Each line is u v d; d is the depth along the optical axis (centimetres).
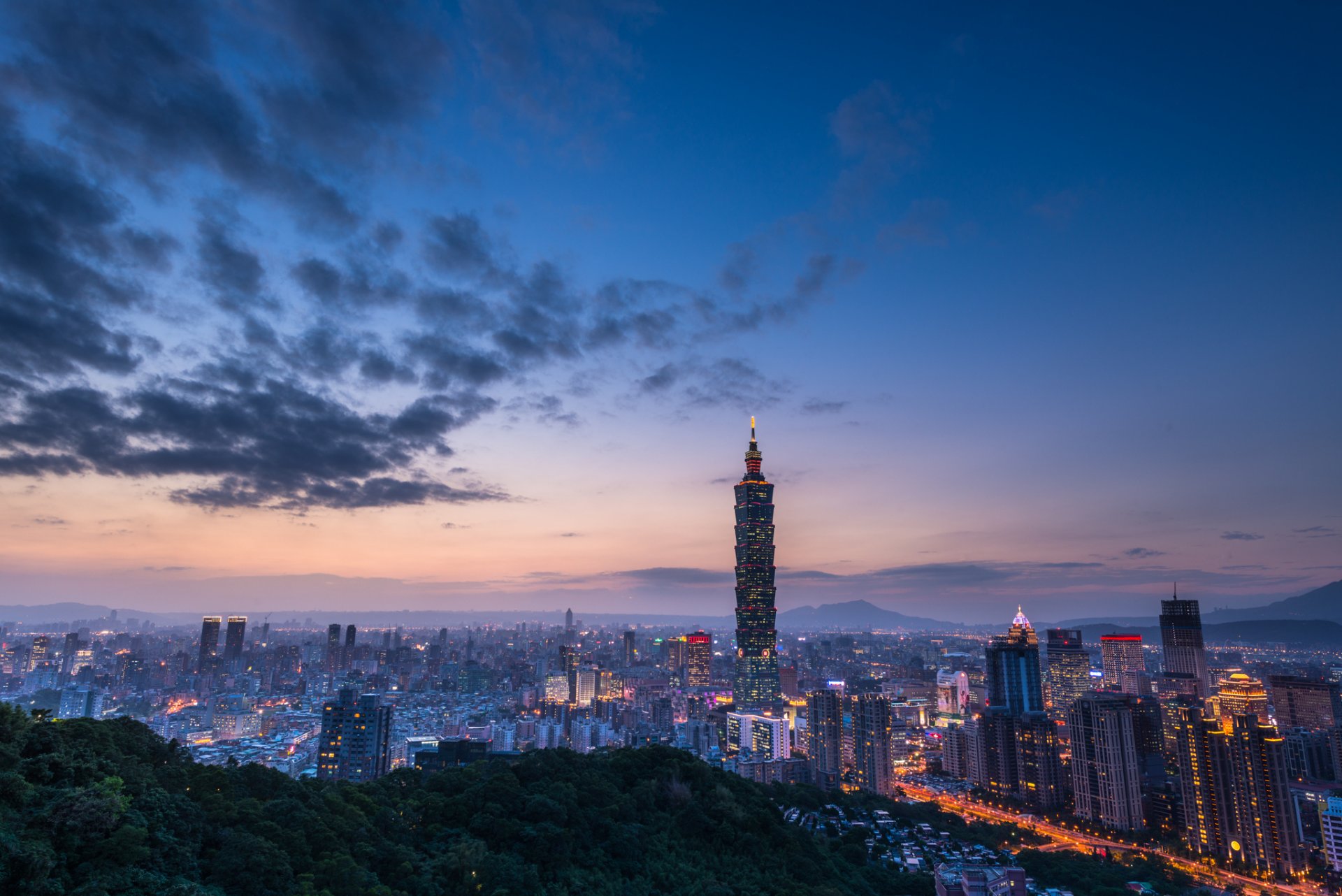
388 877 16712
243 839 14625
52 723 16025
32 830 12119
